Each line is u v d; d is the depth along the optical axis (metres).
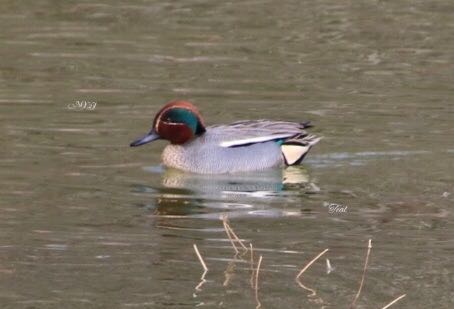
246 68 20.50
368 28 23.41
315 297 10.66
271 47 21.98
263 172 15.72
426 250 12.09
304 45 22.17
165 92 18.88
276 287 10.90
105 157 15.77
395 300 10.51
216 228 12.87
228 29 23.22
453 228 12.91
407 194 14.29
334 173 15.26
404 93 18.98
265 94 18.86
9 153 15.68
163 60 20.94
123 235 12.49
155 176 15.18
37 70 20.12
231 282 11.01
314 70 20.48
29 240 12.20
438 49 21.92
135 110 17.91
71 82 19.38
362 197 14.20
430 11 24.61
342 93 18.98
